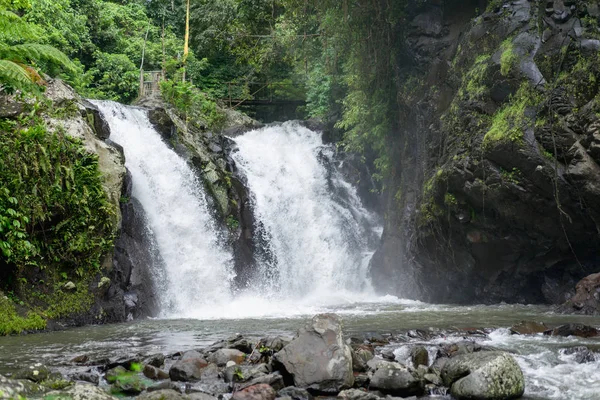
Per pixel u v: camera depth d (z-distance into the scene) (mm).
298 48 19969
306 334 6398
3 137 11141
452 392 6000
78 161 12125
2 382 4922
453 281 15555
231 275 16203
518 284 14789
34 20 21250
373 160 20438
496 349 7566
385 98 18141
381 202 20094
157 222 15133
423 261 15930
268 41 20625
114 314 12164
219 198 17125
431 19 16844
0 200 10609
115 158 13344
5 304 10398
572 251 13125
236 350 7145
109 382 6270
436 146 15352
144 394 5402
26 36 12859
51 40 21406
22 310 10625
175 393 5422
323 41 18797
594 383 6316
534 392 6133
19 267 10758
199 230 15992
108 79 24875
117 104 16406
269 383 5969
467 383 5875
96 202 12133
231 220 17078
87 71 25297
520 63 13242
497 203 13320
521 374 6148
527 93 12961
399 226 17484
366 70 18250
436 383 6336
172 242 15227
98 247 12055
